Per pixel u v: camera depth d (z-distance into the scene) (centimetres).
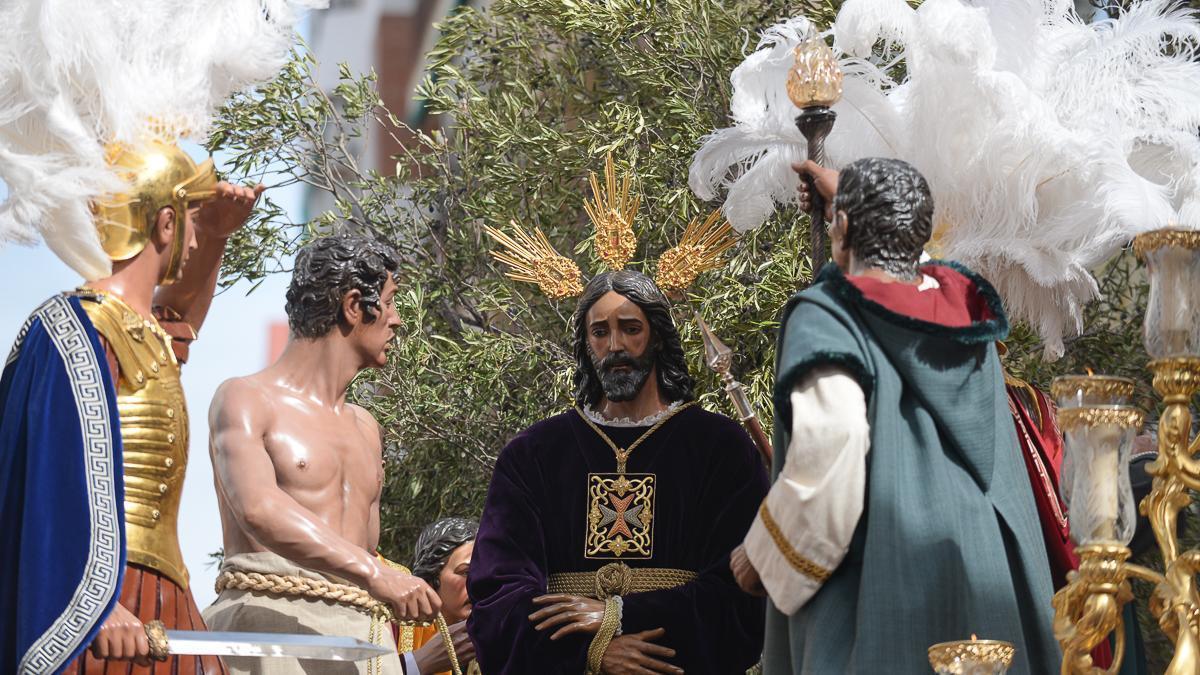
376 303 849
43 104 715
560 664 814
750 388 1312
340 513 821
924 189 686
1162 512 620
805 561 636
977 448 655
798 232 1373
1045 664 652
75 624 659
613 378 862
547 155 1507
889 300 657
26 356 697
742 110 874
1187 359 624
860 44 837
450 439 1483
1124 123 854
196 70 770
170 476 717
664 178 1466
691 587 825
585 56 1636
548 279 925
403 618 776
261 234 1538
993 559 643
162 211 735
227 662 799
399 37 2036
